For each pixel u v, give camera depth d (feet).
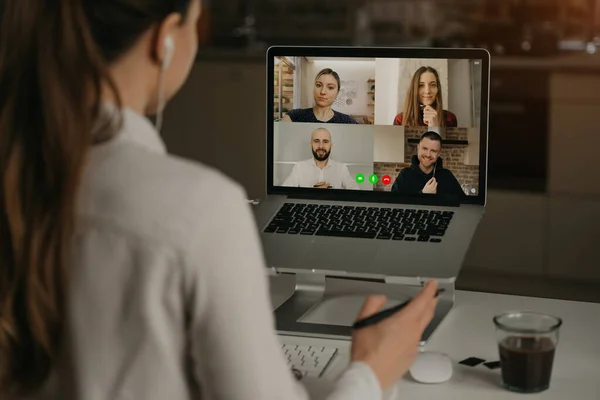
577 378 4.62
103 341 2.75
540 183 17.53
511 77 17.44
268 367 2.83
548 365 4.44
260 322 2.81
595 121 16.21
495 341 5.16
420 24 19.90
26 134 2.82
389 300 5.88
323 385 4.46
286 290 6.14
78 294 2.75
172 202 2.72
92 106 2.84
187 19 3.06
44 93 2.77
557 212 15.31
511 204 15.46
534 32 18.61
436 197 6.07
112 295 2.72
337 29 20.31
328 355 4.76
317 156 6.22
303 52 6.14
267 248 5.76
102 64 2.81
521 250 15.51
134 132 2.93
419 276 5.40
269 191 6.34
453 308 5.78
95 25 2.86
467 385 4.54
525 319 4.65
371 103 6.08
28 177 2.80
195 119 17.30
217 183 2.81
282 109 6.23
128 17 2.88
